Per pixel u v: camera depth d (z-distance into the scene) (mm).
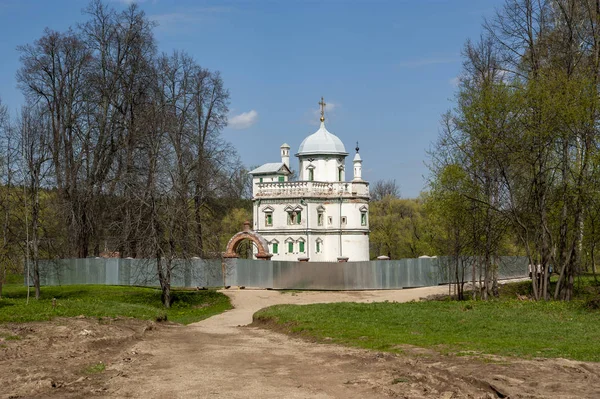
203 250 45625
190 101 58750
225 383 15188
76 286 51406
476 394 13375
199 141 57188
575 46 37125
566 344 19016
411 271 54938
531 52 38219
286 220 72688
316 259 72688
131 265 52219
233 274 54125
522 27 38656
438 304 32156
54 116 54781
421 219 88500
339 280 53031
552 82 34281
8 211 43156
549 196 36156
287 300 47344
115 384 14945
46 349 19438
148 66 56500
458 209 38312
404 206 94188
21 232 44469
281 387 14734
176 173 44062
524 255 65438
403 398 13523
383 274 53625
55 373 15852
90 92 55125
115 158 55938
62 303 31812
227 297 47812
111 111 55938
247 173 87125
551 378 14297
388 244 92500
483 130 35719
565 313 27234
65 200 53438
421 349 18500
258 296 48938
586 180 33719
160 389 14500
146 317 30000
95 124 55250
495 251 41688
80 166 55219
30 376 15367
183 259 46062
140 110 54281
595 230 35656
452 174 37406
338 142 80125
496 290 44250
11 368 16344
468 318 25875
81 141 54875
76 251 54156
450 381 14414
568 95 33250
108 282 52969
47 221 52875
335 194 74375
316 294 50469
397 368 16203
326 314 28453
